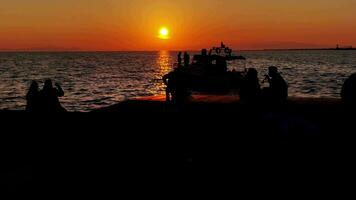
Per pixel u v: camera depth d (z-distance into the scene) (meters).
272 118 10.76
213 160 9.74
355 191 8.11
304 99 16.05
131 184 8.92
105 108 15.01
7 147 11.14
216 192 8.38
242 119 12.33
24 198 8.38
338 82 57.84
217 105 14.87
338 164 9.20
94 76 76.88
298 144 10.15
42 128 12.37
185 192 8.45
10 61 174.62
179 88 16.25
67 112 13.98
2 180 9.20
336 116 12.19
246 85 14.06
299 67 101.75
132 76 76.44
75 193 8.62
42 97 13.16
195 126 12.02
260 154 9.87
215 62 23.66
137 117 13.27
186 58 23.28
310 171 8.98
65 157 10.46
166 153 10.34
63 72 91.25
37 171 9.68
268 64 118.69
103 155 10.48
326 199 7.88
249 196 8.15
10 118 13.23
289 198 7.99
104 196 8.45
